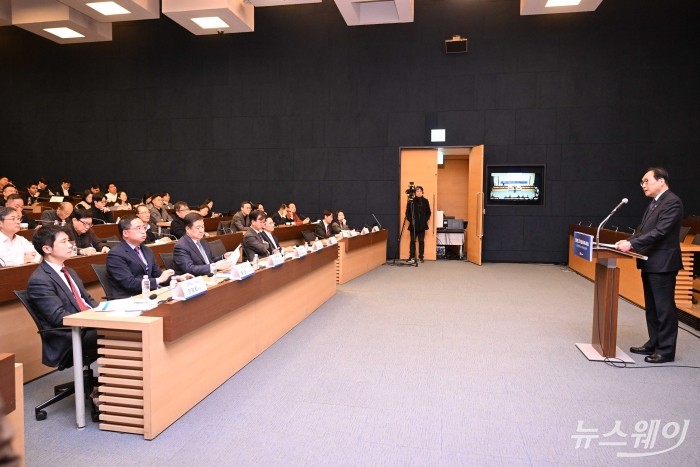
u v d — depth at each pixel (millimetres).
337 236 7695
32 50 11594
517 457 2566
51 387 3539
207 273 4348
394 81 10273
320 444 2689
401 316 5551
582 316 5578
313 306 5766
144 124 11242
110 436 2783
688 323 5262
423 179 10352
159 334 2779
